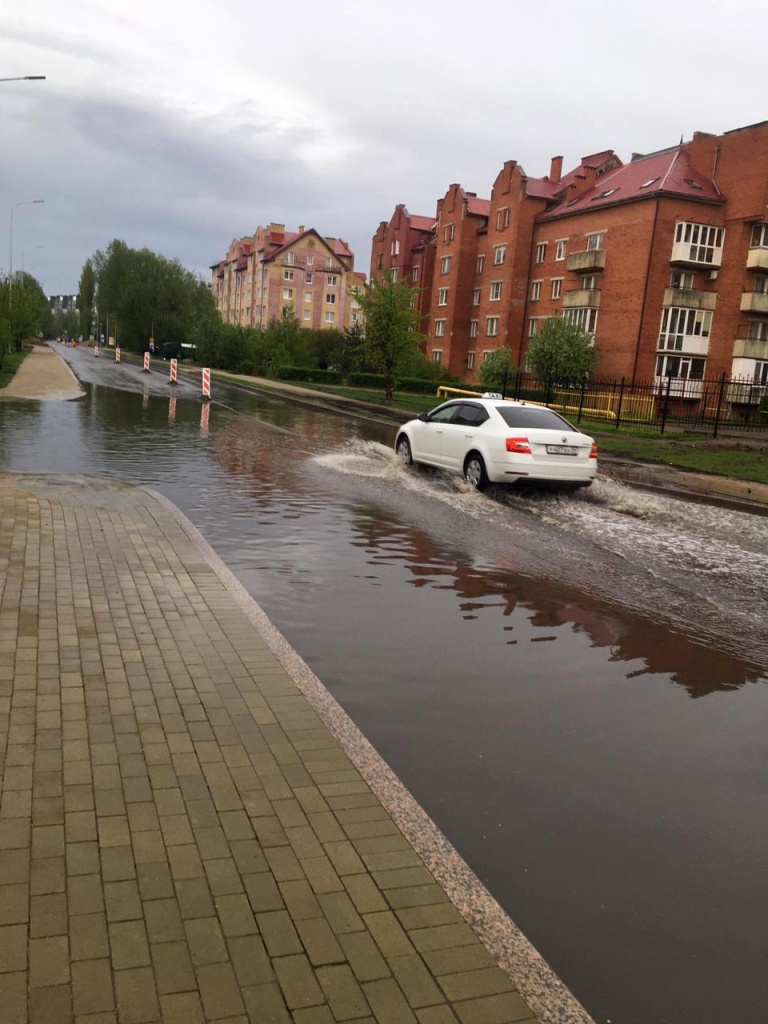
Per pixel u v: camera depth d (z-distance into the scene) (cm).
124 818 301
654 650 559
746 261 4156
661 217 4162
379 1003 222
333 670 486
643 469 1700
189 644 491
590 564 802
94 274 11275
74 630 500
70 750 350
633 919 279
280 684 441
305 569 719
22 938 236
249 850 287
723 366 4275
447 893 272
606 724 434
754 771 391
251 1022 213
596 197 4747
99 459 1324
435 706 444
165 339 9050
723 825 342
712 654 558
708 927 277
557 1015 225
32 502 881
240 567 712
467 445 1242
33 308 5978
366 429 2275
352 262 10169
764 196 4038
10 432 1603
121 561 669
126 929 242
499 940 252
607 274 4488
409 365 3675
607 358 4453
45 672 433
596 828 334
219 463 1376
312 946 242
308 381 5378
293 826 304
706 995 245
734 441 2450
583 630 594
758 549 912
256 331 6372
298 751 365
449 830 325
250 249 10988
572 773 379
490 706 448
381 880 276
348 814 316
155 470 1252
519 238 5284
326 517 962
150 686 425
